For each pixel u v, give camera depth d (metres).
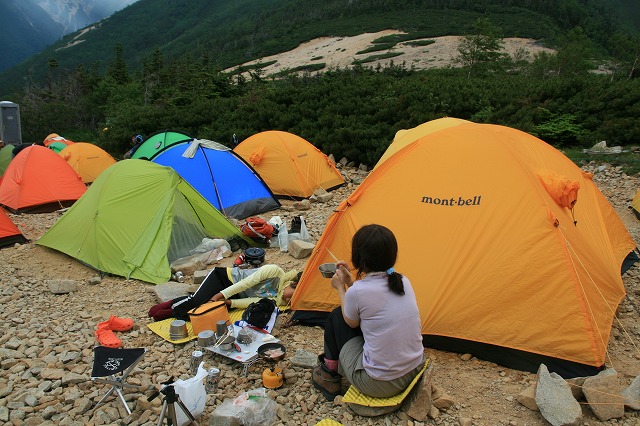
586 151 13.22
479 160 4.74
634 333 4.67
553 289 4.11
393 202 4.88
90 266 6.83
